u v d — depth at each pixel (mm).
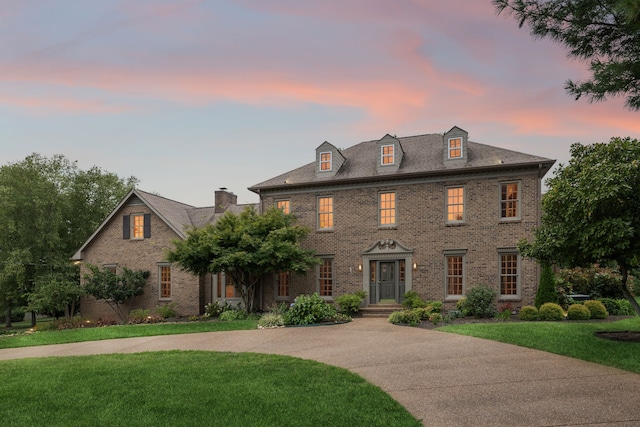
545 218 11656
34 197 30578
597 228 9883
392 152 21359
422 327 15211
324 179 21906
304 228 20422
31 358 11359
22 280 29375
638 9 5871
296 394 7258
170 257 19531
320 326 16172
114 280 23266
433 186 20234
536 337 11695
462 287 19438
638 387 7477
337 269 21547
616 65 7797
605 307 16844
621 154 10164
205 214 27281
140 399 7129
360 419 6078
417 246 20234
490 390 7488
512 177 18984
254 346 12219
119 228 25562
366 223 21250
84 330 16641
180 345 12797
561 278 19172
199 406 6707
